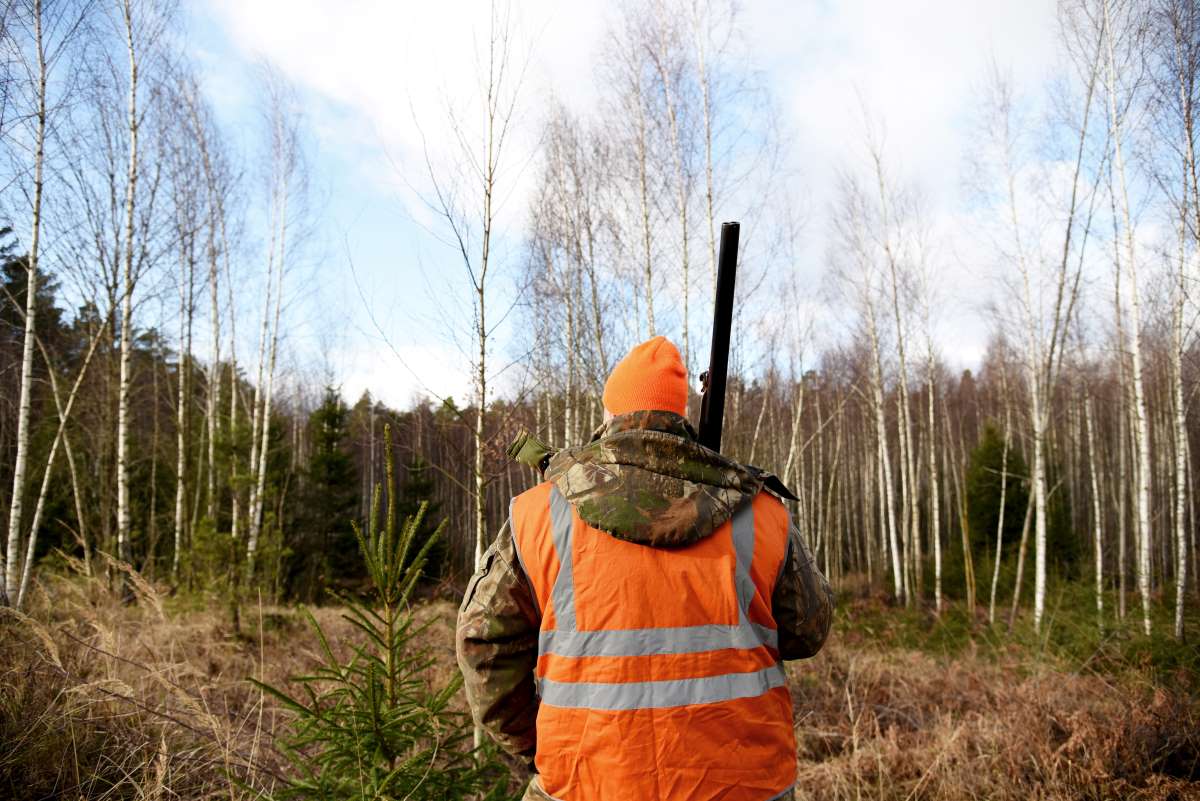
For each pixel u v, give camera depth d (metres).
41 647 3.35
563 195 11.41
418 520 2.22
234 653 5.85
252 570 9.98
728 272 1.70
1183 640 7.45
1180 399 9.46
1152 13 9.41
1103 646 7.14
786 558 1.42
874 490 26.56
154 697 3.45
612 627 1.28
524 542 1.37
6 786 2.62
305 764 2.25
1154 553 18.25
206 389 16.67
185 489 14.79
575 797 1.25
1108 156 10.10
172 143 14.38
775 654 1.39
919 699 5.88
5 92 7.75
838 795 3.80
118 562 4.24
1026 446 22.66
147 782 2.53
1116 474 21.72
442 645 4.06
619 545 1.31
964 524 14.30
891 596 17.86
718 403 1.75
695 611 1.29
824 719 5.54
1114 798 3.51
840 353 20.22
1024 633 9.17
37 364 14.14
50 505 12.54
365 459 22.73
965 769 3.85
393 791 2.10
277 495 15.29
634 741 1.23
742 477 1.40
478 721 1.46
